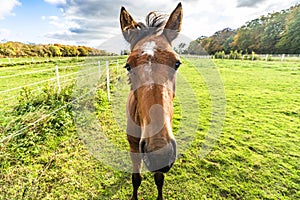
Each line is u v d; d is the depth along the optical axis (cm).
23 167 309
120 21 206
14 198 249
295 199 267
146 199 264
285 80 1062
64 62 1769
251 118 552
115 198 266
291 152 379
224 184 292
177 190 279
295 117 563
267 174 314
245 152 378
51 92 521
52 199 260
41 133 394
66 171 311
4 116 403
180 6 195
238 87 911
